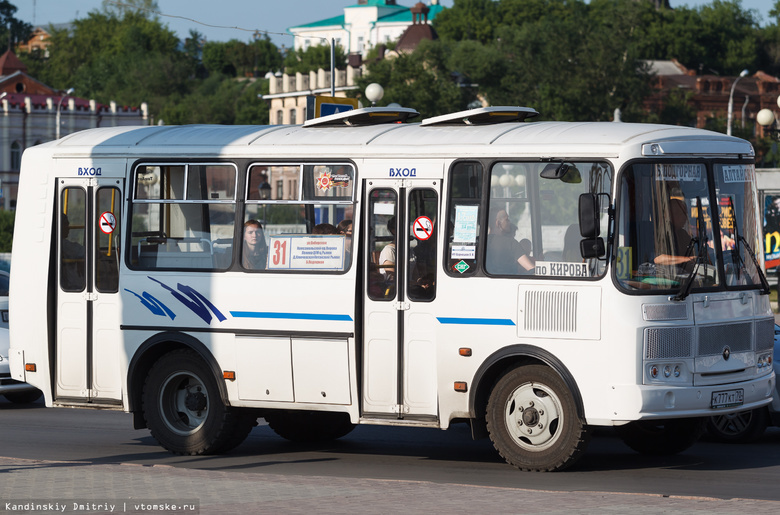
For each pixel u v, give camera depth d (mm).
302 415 26141
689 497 17359
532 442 21047
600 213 20328
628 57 173375
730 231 21531
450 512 16234
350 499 17281
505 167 21141
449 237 21484
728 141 21734
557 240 20672
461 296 21266
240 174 23438
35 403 34344
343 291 22266
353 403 22234
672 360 20297
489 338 21062
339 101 50125
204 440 23812
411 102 162250
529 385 20969
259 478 19516
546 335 20625
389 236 22016
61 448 25422
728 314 21156
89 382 24750
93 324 24672
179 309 23812
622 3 179750
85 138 25234
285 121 195875
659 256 20438
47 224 25109
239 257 23328
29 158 25453
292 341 22719
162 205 24141
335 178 22578
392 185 22016
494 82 179250
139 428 24422
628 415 20016
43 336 25078
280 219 23000
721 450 24406
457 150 21484
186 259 23891
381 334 21969
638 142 20422
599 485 19906
